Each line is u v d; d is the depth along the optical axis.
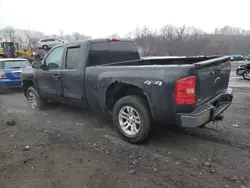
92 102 4.14
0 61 8.81
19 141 3.85
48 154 3.34
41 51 30.27
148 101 3.21
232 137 3.80
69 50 4.47
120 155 3.25
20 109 6.09
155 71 3.10
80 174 2.79
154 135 3.92
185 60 4.91
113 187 2.53
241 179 2.63
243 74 12.13
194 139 3.75
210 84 3.30
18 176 2.78
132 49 5.13
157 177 2.70
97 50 4.30
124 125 3.73
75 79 4.31
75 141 3.78
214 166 2.92
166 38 65.81
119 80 3.51
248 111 5.33
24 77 5.98
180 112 2.95
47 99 5.57
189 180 2.63
